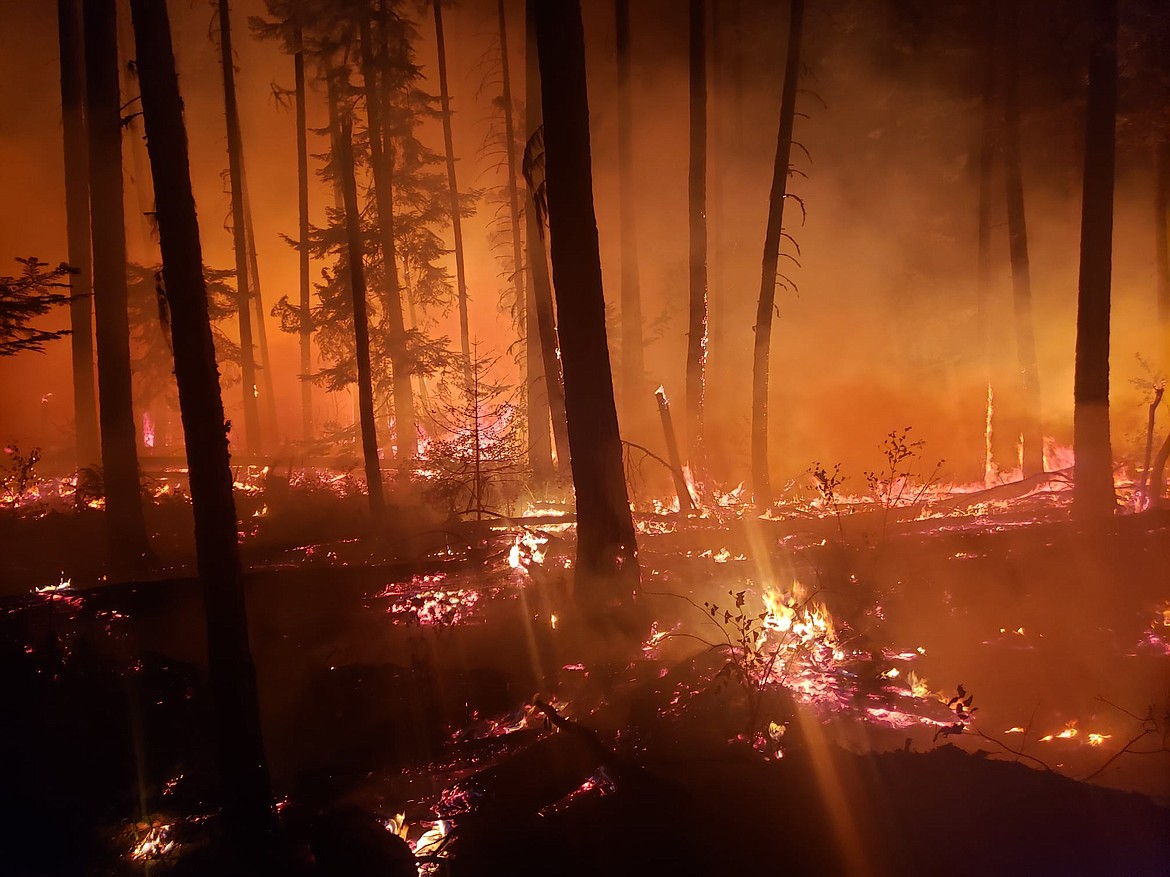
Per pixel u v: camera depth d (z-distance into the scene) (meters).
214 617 6.41
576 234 11.00
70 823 6.77
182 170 6.47
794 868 4.96
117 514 14.48
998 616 10.07
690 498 16.80
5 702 8.18
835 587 10.87
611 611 10.35
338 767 7.61
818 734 7.07
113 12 14.88
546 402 20.94
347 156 17.06
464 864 5.51
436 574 12.27
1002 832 5.14
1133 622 9.66
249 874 5.94
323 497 19.98
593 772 6.54
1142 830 5.14
